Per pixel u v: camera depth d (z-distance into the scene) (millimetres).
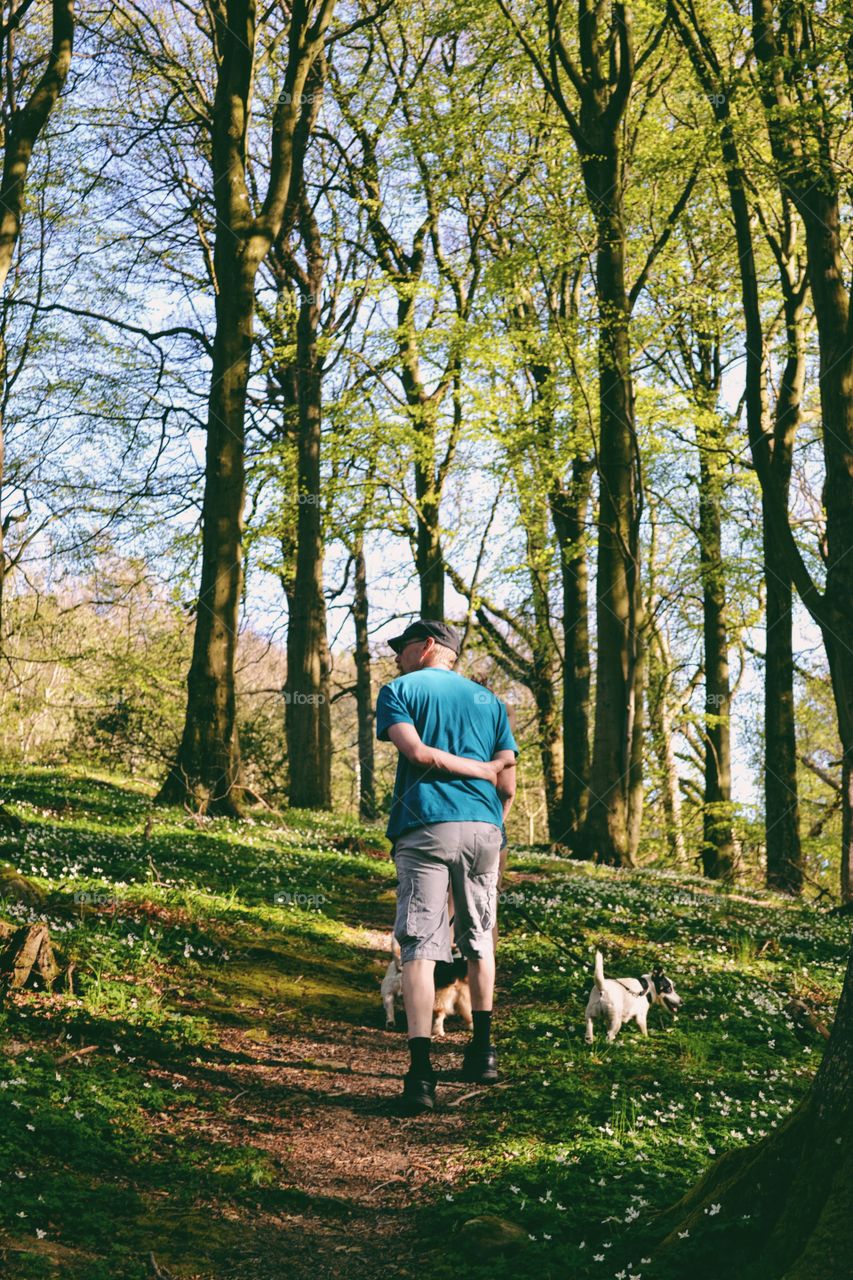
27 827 12039
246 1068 6156
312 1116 5551
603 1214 4293
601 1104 5684
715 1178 3943
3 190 15969
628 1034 7355
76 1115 4785
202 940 8625
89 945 7480
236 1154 4863
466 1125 5508
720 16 19234
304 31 19469
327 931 10180
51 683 37375
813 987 9758
